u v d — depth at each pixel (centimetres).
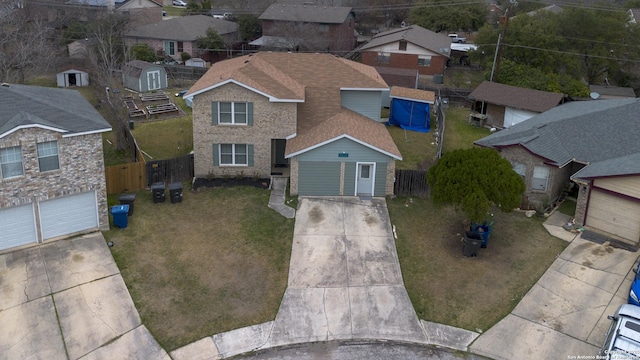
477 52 5325
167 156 3266
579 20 4909
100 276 2083
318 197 2753
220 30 6247
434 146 3625
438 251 2331
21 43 4334
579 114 3123
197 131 2855
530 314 1955
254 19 6475
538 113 3841
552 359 1755
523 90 4072
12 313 1870
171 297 2006
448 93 4872
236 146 2916
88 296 1975
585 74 5197
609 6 5506
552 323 1908
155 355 1756
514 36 4941
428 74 5562
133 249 2266
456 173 2253
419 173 2773
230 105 2827
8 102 2178
